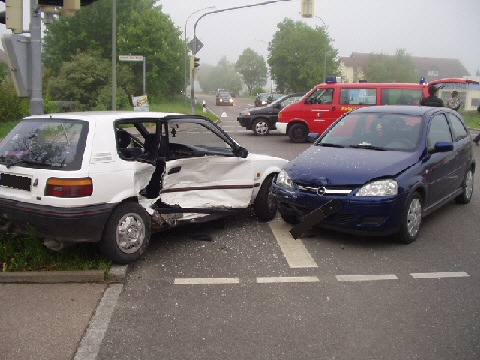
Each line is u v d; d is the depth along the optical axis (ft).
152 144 18.79
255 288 15.37
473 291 15.23
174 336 12.28
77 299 14.38
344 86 56.39
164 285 15.55
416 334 12.42
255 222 23.07
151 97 163.94
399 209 18.94
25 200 15.74
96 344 11.85
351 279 16.16
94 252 17.17
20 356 11.26
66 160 15.62
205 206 20.35
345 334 12.41
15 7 20.12
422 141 21.57
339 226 19.24
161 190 18.75
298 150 51.96
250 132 76.59
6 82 76.28
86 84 129.80
